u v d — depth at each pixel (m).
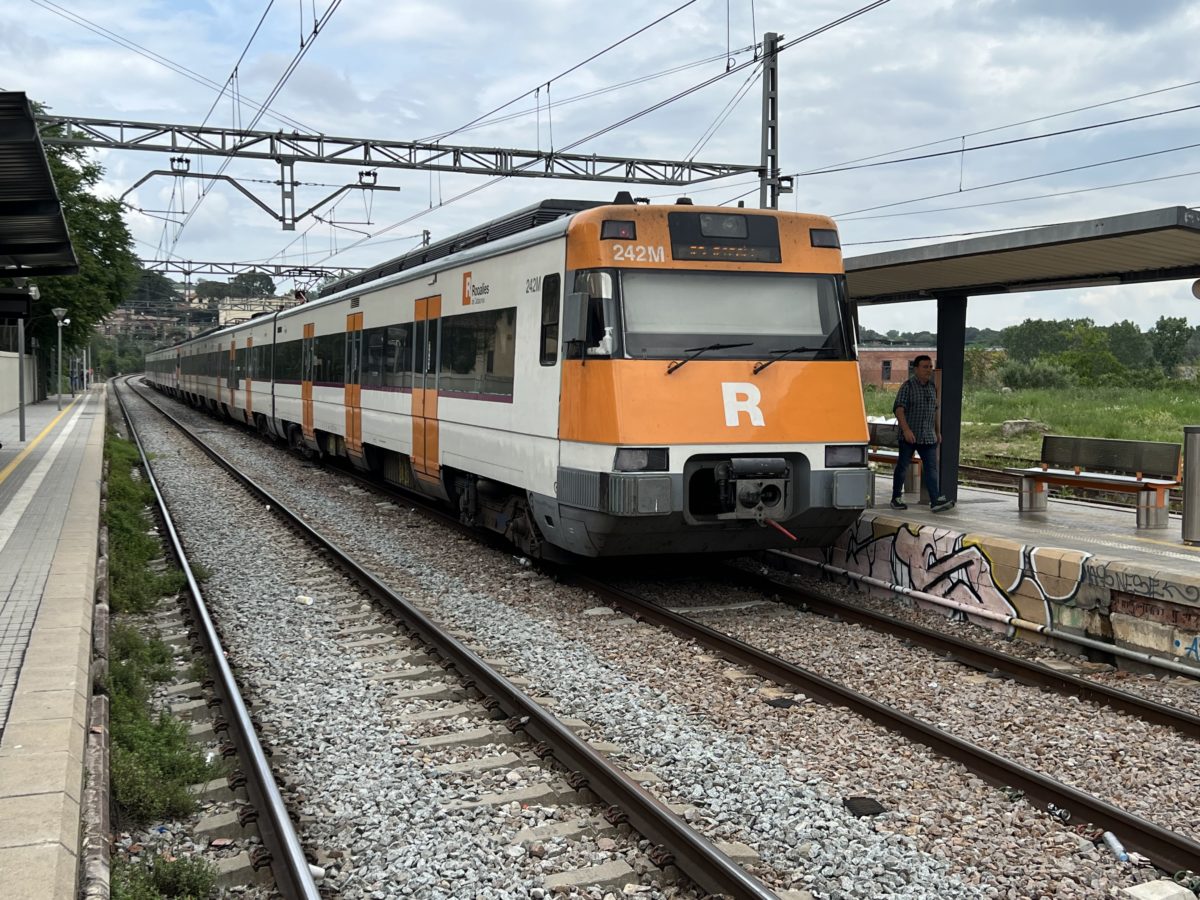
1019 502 11.30
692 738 5.99
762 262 9.15
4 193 11.81
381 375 15.64
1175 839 4.52
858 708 6.47
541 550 10.58
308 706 6.64
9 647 6.36
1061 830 4.86
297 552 12.06
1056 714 6.54
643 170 24.62
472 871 4.41
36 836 3.76
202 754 5.79
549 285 9.52
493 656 7.84
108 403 53.19
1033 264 9.93
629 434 8.45
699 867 4.37
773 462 8.91
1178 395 35.56
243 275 47.19
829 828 4.83
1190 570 7.25
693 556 11.76
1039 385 47.00
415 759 5.71
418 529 13.73
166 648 7.87
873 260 10.41
